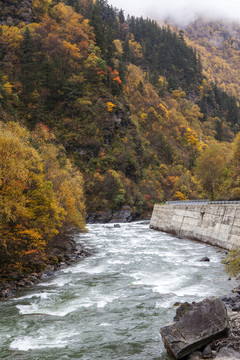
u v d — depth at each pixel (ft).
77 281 63.26
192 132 507.30
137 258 88.22
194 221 133.49
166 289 56.18
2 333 38.63
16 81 317.22
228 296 48.08
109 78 359.46
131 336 37.35
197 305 34.09
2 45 332.39
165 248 107.86
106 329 39.47
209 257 88.74
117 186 287.48
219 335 32.09
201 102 652.07
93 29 400.26
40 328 40.06
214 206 117.80
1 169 61.36
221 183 204.64
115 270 73.00
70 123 308.81
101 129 317.83
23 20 366.43
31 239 66.74
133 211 291.17
